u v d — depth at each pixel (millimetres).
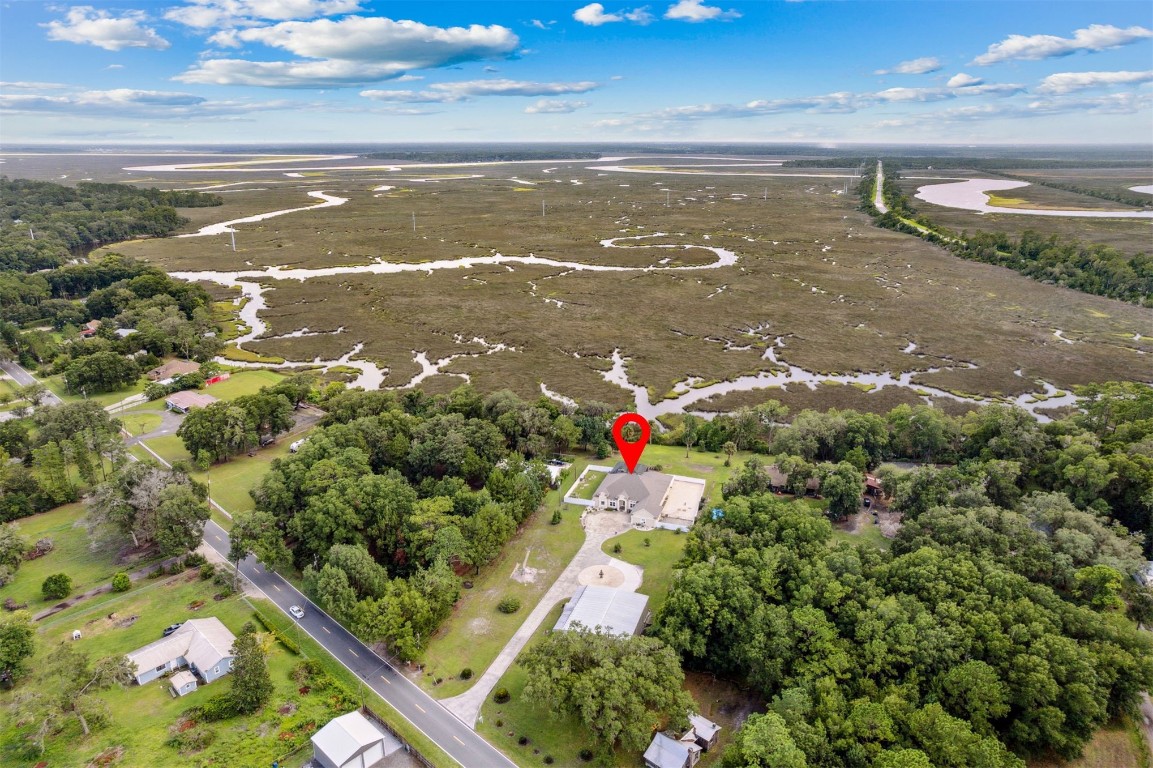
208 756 61531
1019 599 69625
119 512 92000
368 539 92875
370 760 61500
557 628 76812
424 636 76938
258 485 106188
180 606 83375
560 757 62812
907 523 88125
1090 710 59344
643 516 102938
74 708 63906
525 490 102000
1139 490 93625
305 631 79688
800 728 58500
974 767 53719
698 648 70750
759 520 87375
